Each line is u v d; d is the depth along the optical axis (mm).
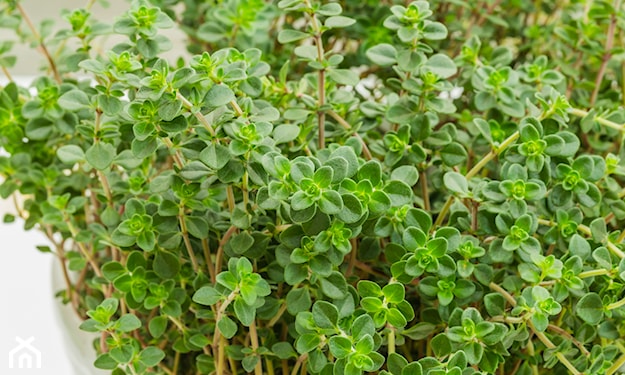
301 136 281
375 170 245
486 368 260
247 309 250
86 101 267
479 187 264
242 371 291
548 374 297
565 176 266
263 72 275
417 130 279
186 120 247
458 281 259
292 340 289
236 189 280
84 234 304
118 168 320
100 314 267
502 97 292
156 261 274
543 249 291
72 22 302
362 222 245
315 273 248
